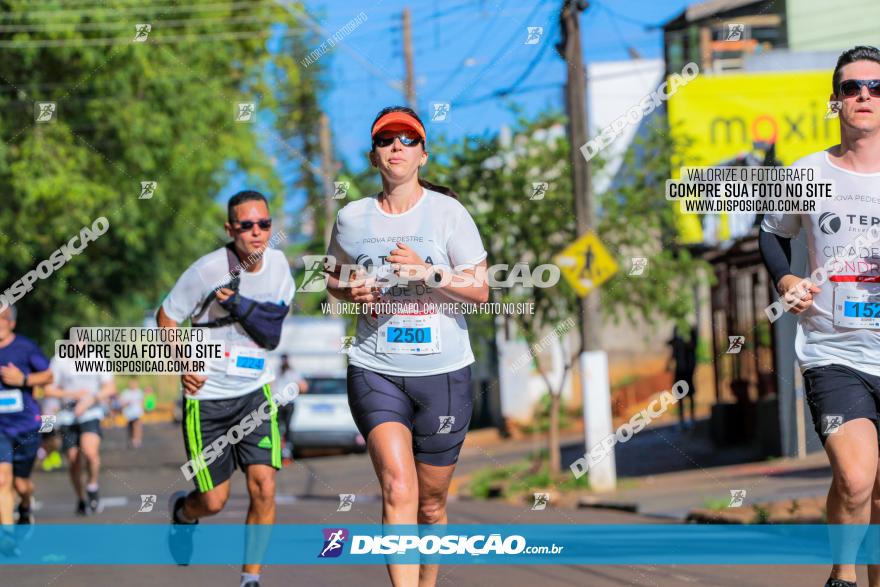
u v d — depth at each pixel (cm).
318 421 2388
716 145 1741
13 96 2303
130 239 2491
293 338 3098
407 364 593
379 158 584
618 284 1920
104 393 1283
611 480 1584
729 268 2120
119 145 2434
